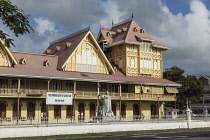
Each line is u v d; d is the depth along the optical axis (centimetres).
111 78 5381
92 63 5534
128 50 6119
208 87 9656
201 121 4403
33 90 4500
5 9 1705
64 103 3747
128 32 6303
